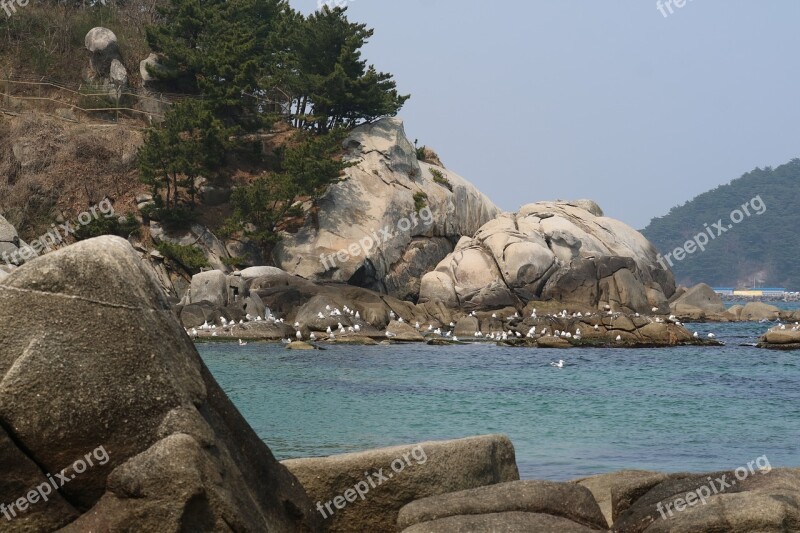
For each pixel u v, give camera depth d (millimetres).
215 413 9516
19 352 8633
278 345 44406
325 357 39844
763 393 30656
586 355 43938
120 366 8766
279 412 24281
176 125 62875
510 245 68375
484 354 43438
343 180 66875
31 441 8562
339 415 23969
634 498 10906
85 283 8859
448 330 59250
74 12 83938
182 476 8234
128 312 8883
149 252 62906
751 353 45625
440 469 11289
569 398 28859
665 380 34406
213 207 69125
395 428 21984
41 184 65188
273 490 9836
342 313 53062
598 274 67688
